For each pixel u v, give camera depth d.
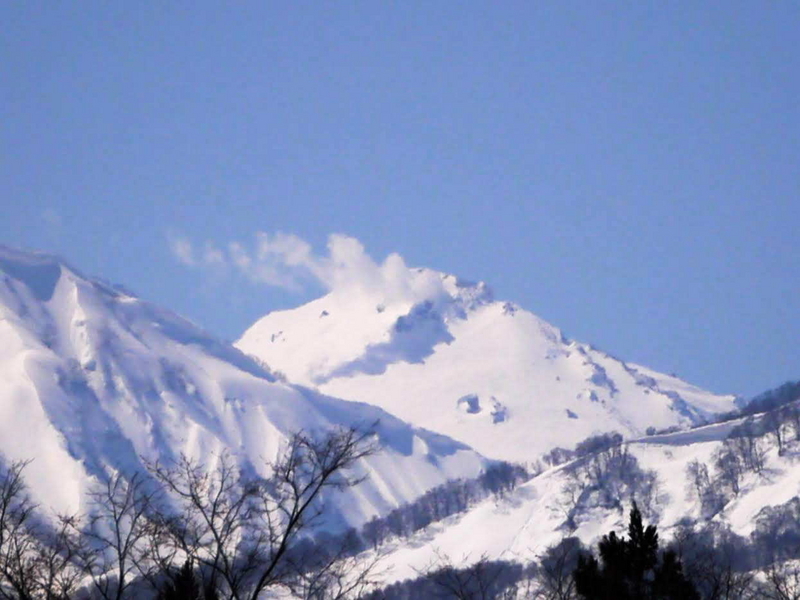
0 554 91.06
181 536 92.25
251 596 91.38
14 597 92.00
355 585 95.75
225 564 91.69
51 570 91.50
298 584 92.88
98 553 93.12
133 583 93.25
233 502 94.00
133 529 93.31
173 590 90.94
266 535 93.56
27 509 95.88
